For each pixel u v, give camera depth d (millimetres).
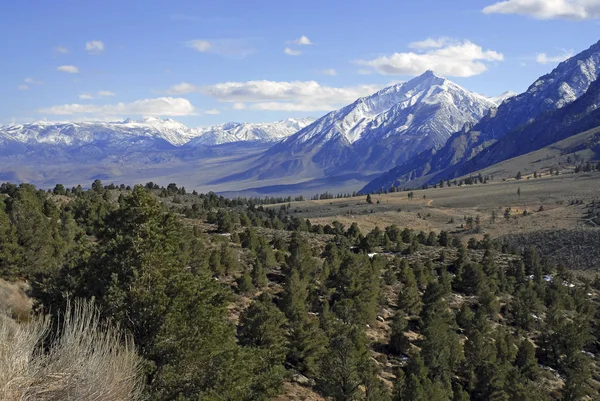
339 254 67500
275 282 55875
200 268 47500
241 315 38125
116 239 19109
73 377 11266
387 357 43250
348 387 30703
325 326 41094
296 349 36281
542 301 64062
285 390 31641
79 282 18578
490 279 68750
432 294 56156
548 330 54812
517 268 77375
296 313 38500
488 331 52875
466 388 40219
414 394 30734
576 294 71812
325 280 55531
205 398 16484
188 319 18484
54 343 12781
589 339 55000
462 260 76375
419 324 52281
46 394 10977
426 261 81625
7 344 11242
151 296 17922
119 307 17578
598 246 139875
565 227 172750
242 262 59656
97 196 77062
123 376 13062
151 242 18906
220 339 18797
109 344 14734
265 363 22891
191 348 17703
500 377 39781
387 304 58125
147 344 17594
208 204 120312
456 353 43062
